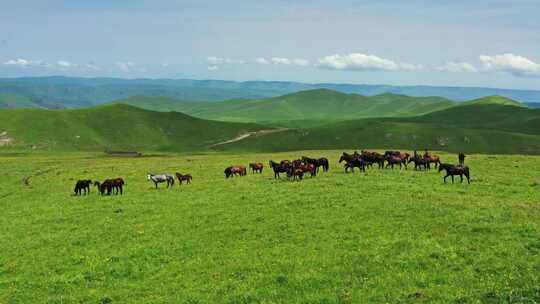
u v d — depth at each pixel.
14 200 48.06
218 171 61.50
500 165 55.53
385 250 23.89
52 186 55.47
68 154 185.38
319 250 24.77
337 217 30.66
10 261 26.64
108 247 27.86
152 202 40.56
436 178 45.38
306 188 41.25
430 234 26.00
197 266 23.73
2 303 20.92
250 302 19.09
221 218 32.72
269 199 37.66
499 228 25.97
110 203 41.09
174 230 30.50
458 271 20.69
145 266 24.41
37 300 21.03
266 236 27.83
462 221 27.75
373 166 57.97
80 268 24.72
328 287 19.95
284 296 19.36
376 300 18.34
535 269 20.08
